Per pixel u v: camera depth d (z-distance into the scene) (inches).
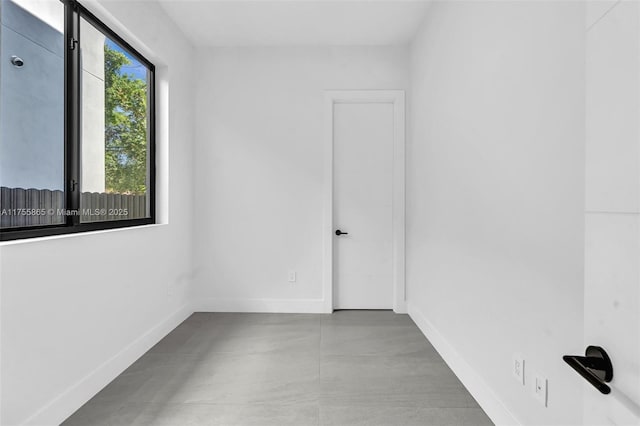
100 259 89.3
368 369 100.9
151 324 117.2
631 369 20.7
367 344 119.4
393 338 125.0
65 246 76.7
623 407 21.0
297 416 77.7
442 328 110.2
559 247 55.3
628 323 20.8
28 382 66.9
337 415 78.2
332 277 158.2
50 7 79.5
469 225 89.6
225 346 117.1
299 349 114.9
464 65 93.1
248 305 156.6
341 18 133.0
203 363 104.2
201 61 155.9
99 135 98.0
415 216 142.7
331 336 126.8
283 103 156.1
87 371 83.9
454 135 100.3
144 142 123.2
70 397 77.5
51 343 72.6
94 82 95.7
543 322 59.2
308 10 127.5
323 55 155.5
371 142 159.8
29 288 67.2
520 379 65.9
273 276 157.1
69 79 84.7
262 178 156.6
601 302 23.1
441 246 111.0
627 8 20.5
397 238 155.3
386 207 160.2
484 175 81.4
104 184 100.7
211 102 155.9
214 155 156.5
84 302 83.0
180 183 141.8
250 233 157.2
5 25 68.5
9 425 62.9
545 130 58.9
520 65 66.4
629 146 20.4
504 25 72.4
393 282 159.6
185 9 126.3
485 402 80.0
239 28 140.3
